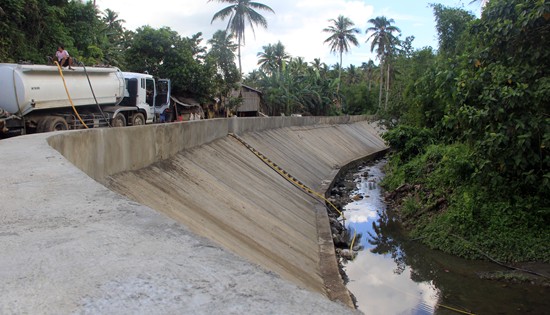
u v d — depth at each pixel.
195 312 1.80
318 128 34.25
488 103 9.97
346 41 60.50
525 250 10.69
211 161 12.96
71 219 3.12
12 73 12.30
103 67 16.16
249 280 2.13
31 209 3.38
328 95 53.75
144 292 1.98
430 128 21.39
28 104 12.62
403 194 17.73
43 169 4.96
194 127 13.11
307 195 16.84
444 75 13.02
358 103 61.97
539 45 9.55
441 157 16.55
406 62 29.78
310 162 23.88
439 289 9.79
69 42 21.84
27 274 2.19
